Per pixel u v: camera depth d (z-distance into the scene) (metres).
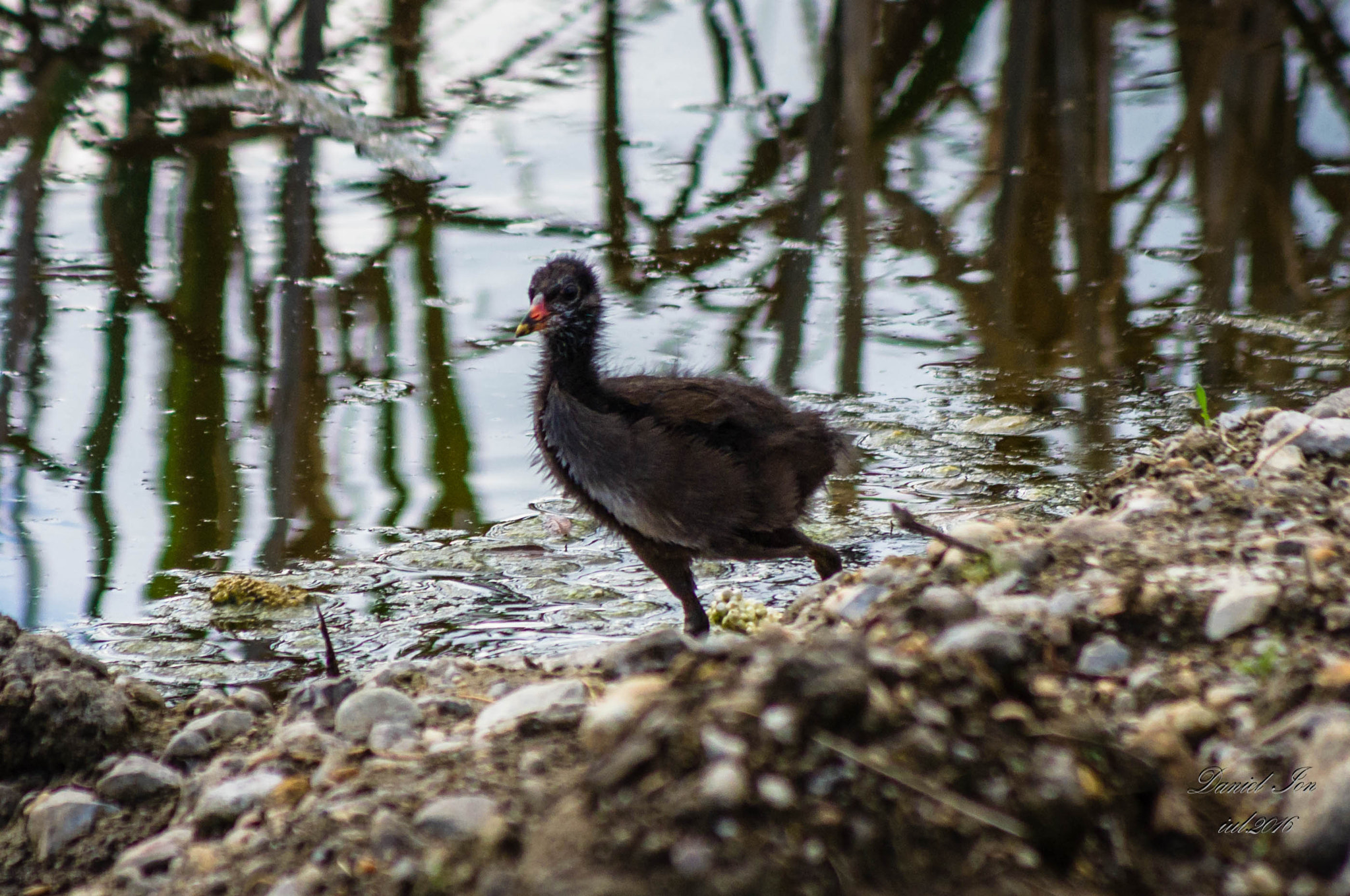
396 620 9.58
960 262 15.59
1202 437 8.89
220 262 15.39
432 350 13.77
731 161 17.89
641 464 9.50
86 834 6.45
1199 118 18.42
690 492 9.40
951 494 11.19
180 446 12.02
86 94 19.11
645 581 10.30
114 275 15.02
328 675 7.77
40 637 7.55
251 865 5.48
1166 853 4.79
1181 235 16.00
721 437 9.69
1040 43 19.36
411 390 13.11
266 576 10.16
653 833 4.41
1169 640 6.19
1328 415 9.16
